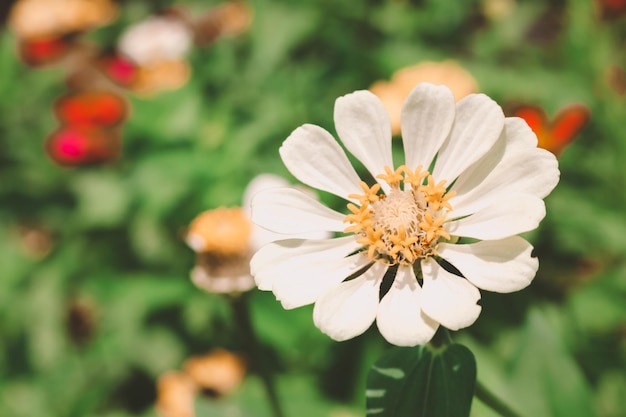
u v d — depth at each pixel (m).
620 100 0.48
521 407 0.30
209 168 0.47
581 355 0.40
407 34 0.61
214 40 0.59
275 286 0.21
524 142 0.21
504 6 0.63
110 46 0.68
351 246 0.22
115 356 0.46
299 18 0.58
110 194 0.49
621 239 0.42
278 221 0.22
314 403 0.40
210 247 0.30
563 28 0.61
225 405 0.33
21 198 0.56
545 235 0.44
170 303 0.47
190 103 0.51
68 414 0.45
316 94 0.55
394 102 0.42
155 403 0.46
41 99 0.62
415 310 0.21
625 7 0.52
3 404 0.46
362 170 0.40
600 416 0.38
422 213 0.22
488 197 0.21
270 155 0.49
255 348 0.31
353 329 0.21
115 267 0.50
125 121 0.51
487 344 0.40
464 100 0.22
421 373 0.22
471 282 0.20
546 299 0.43
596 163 0.45
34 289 0.50
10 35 0.64
